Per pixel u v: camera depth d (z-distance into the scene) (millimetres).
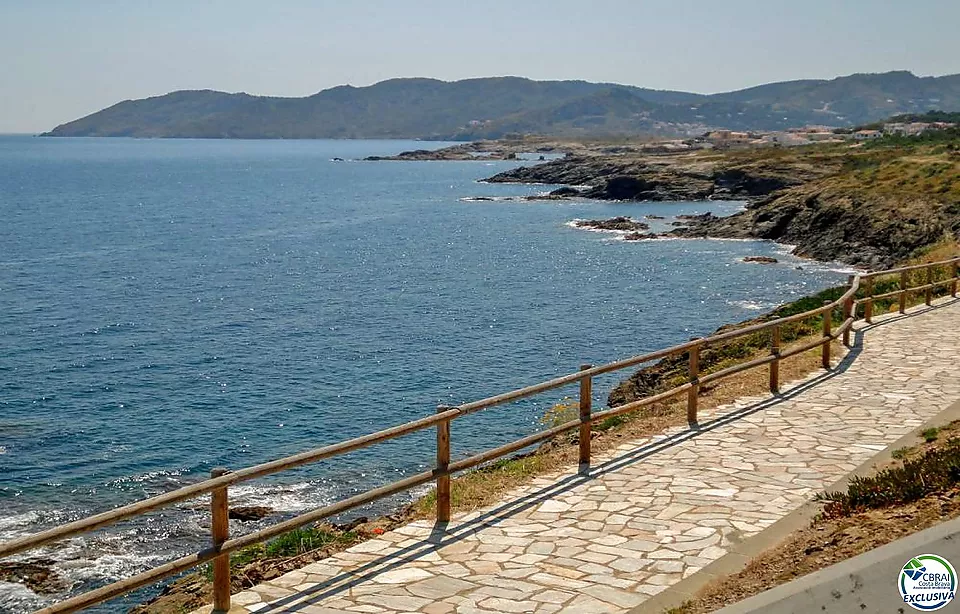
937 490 7777
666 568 7414
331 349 35906
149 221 94312
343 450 7535
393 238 77812
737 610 5066
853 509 8047
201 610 6863
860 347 17641
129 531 18312
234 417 27156
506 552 7938
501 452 9281
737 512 8766
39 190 142625
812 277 52062
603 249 67062
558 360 33750
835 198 65188
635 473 10250
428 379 31141
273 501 19953
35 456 23734
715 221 75938
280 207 113000
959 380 14633
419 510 9742
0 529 18953
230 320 42344
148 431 25875
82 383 31094
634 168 126688
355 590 7141
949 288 24562
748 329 13383
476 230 82812
